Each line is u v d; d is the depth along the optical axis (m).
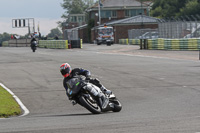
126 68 89.06
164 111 38.78
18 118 39.25
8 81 75.44
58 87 65.31
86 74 37.28
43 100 53.84
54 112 44.50
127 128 27.73
